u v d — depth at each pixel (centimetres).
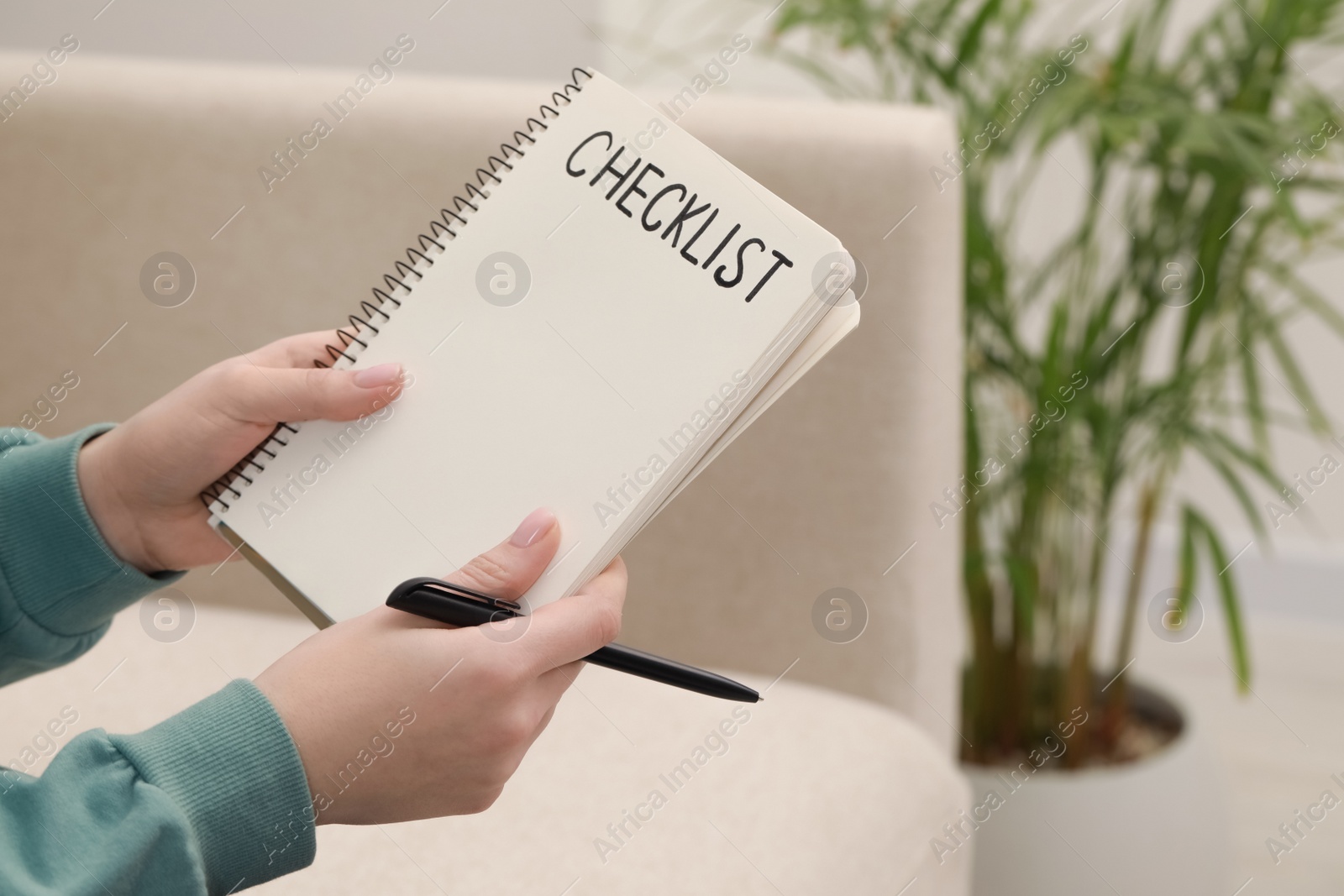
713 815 69
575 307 50
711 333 48
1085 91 102
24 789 43
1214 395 121
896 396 90
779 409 92
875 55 112
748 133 88
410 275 52
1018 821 114
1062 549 121
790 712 81
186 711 44
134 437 56
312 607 48
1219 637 183
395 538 48
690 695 81
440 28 138
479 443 49
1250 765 157
